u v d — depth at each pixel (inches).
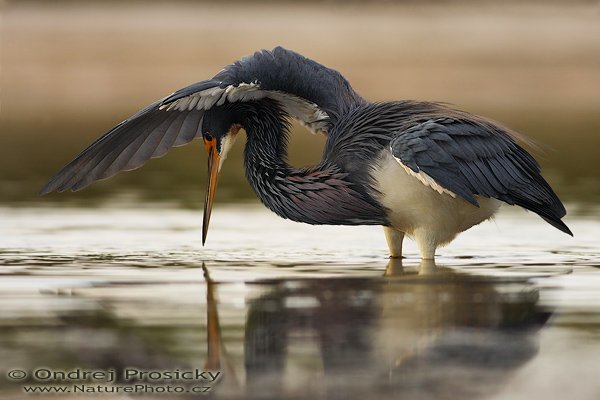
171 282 517.3
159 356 388.5
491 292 490.6
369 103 614.5
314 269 556.1
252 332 417.1
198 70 1818.4
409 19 2092.8
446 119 576.1
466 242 652.1
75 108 1616.6
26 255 598.5
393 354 383.6
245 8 2153.1
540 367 367.9
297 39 1956.2
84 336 413.4
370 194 579.2
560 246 634.2
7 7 2062.0
